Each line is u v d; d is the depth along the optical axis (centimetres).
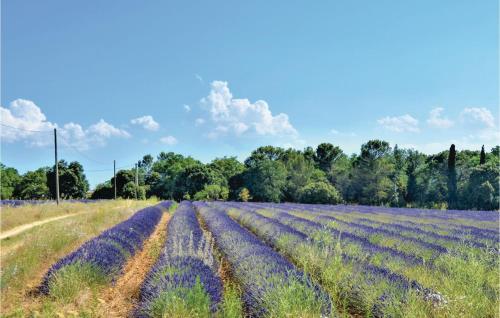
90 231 1558
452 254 998
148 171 10212
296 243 1146
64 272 764
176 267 770
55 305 686
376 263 910
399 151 8081
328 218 2297
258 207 3528
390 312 577
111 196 6762
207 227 1989
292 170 7231
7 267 866
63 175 6694
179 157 10862
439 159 6862
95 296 766
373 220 2323
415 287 662
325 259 864
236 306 623
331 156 8781
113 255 961
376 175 6644
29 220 2077
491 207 4891
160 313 600
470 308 591
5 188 6881
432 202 5775
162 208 3384
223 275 941
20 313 643
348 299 701
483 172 5119
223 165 8981
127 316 659
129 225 1540
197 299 602
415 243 1228
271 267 773
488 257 944
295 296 593
